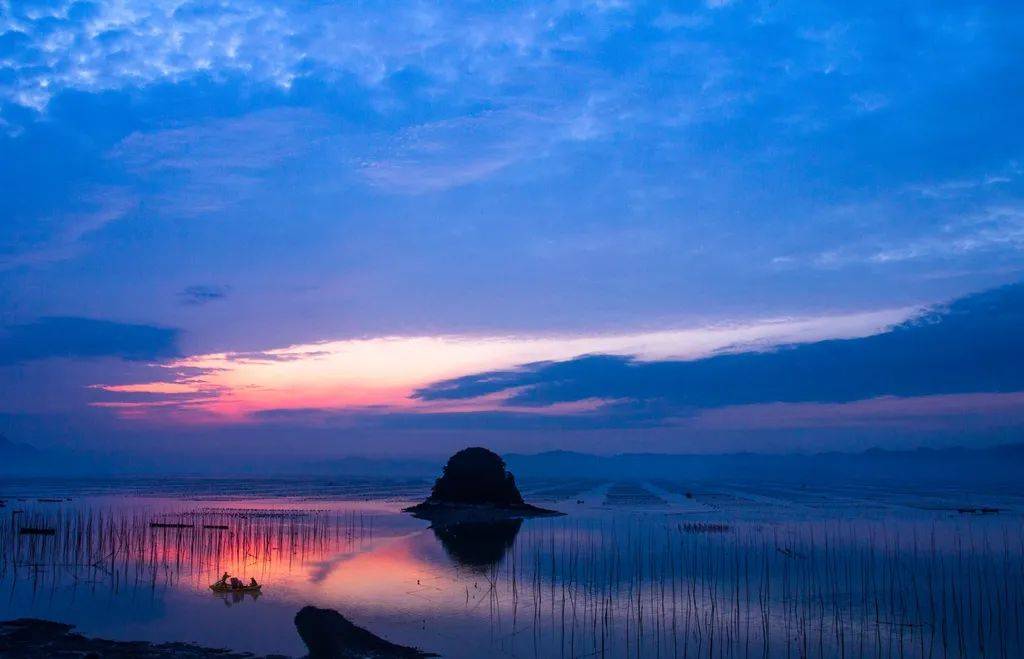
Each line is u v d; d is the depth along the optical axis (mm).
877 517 90188
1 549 53812
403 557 53406
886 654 29516
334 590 40688
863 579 44750
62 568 47281
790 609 36656
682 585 42531
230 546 57531
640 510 104125
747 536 66938
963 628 33438
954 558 53812
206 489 173000
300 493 152875
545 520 85125
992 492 168875
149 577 44250
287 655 27922
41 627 31422
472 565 49656
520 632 31891
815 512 99312
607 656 28641
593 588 41438
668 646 29922
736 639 31078
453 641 30531
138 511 94875
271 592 40062
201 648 28625
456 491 98938
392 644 29766
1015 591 41375
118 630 31891
